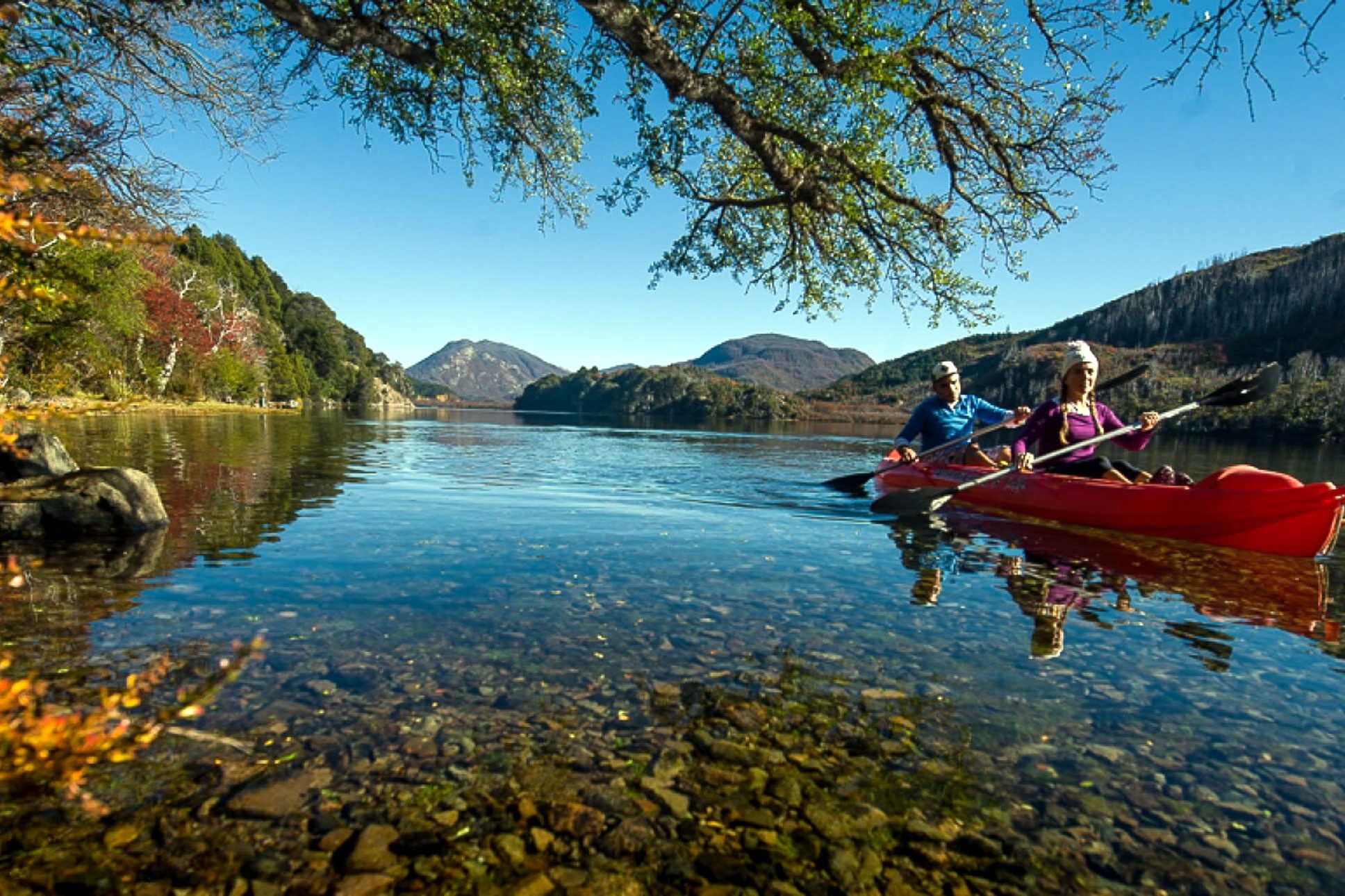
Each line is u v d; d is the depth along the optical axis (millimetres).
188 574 4547
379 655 3211
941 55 6117
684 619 3869
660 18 5297
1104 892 1835
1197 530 6355
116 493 5926
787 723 2682
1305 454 30609
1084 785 2326
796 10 5082
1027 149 6484
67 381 8625
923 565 5395
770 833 2035
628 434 32156
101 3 4914
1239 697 3049
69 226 1599
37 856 1788
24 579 4340
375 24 5238
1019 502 7848
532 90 6695
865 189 6555
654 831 2021
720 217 7922
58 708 2502
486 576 4680
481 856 1887
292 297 133625
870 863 1920
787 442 27344
